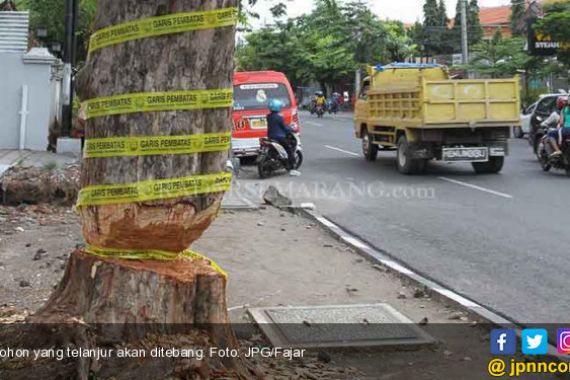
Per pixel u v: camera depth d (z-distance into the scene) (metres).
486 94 14.73
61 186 9.41
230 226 9.37
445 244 8.67
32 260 6.74
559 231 9.38
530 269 7.42
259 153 14.94
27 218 8.59
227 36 3.28
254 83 16.77
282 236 8.88
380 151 21.16
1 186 9.27
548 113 19.89
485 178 14.84
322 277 7.00
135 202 3.26
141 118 3.23
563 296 6.42
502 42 38.53
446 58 51.12
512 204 11.59
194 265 3.66
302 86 69.69
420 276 7.00
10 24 16.67
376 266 7.49
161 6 3.18
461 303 5.99
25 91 15.07
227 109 3.35
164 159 3.25
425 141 15.07
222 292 3.59
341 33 49.56
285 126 15.21
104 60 3.27
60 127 16.31
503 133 15.27
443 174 15.56
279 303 6.03
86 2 21.23
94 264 3.41
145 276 3.39
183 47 3.21
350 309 5.80
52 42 22.06
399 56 49.78
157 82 3.22
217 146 3.33
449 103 14.59
